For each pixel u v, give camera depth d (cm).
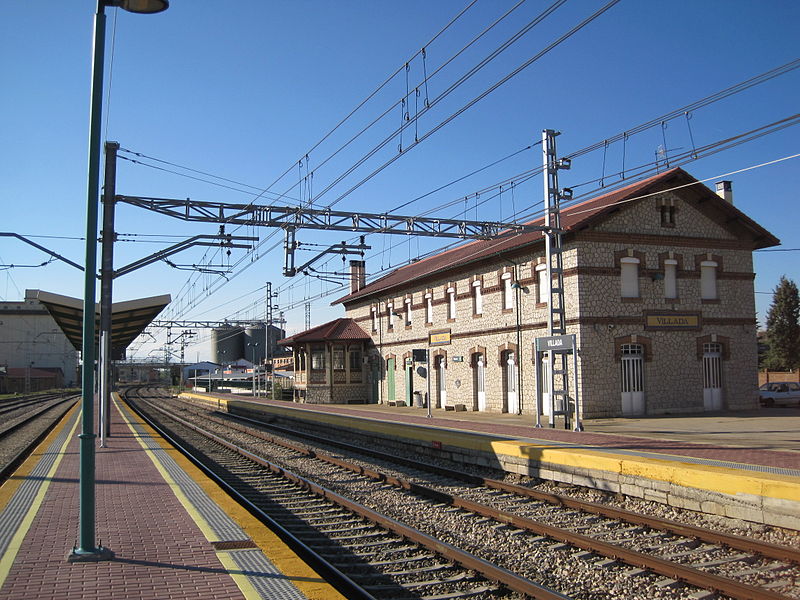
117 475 1170
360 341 3984
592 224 2302
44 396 7106
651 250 2406
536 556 792
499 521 966
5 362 9781
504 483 1220
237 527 773
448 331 3092
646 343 2361
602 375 2281
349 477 1410
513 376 2667
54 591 556
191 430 2683
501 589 666
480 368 2891
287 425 2822
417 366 3400
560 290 1975
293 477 1334
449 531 923
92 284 665
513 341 2622
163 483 1083
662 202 2450
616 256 2342
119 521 805
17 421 3347
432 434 1694
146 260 1888
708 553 785
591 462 1173
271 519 962
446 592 671
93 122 665
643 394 2352
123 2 660
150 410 4266
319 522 979
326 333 4038
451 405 3044
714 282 2530
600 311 2300
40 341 10012
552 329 1936
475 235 1914
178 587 564
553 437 1612
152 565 627
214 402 4688
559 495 1126
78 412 3497
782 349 4978
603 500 1115
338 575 711
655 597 652
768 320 5128
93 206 666
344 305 4409
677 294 2439
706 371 2483
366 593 653
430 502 1123
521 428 1905
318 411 2956
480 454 1491
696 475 973
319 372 4003
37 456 1491
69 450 1608
